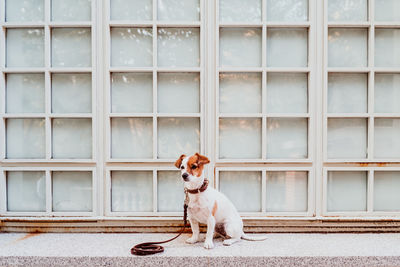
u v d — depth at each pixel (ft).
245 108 9.21
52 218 8.95
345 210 9.20
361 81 9.18
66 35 9.16
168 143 9.21
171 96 9.22
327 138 9.19
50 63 9.09
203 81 8.98
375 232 9.05
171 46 9.17
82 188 9.19
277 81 9.20
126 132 9.20
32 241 8.29
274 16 9.16
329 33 9.16
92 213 9.02
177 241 8.25
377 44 9.21
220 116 8.99
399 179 9.16
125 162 8.99
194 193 7.55
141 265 7.18
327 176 9.19
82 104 9.20
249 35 9.17
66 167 8.99
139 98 9.21
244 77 9.19
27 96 9.20
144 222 9.00
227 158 9.19
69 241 8.28
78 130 9.19
